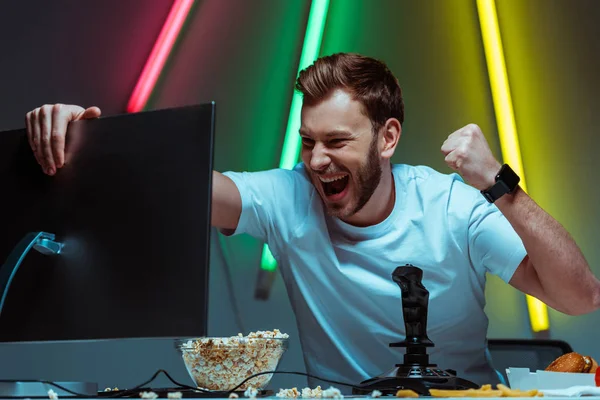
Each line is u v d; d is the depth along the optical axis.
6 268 0.98
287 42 2.98
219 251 2.89
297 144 2.93
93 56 3.00
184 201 0.95
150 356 2.84
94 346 2.86
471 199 1.66
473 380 1.70
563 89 2.95
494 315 2.82
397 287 1.62
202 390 1.05
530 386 1.15
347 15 2.99
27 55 3.00
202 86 2.98
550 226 1.49
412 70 2.96
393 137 1.62
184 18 3.01
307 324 1.70
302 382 2.82
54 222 1.02
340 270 1.63
